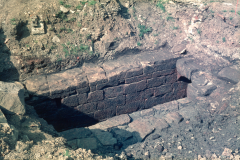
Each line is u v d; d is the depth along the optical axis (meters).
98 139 5.29
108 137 5.34
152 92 6.75
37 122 4.18
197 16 6.81
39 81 5.46
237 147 4.50
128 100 6.45
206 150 4.64
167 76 6.78
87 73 5.82
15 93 3.99
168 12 7.33
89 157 3.24
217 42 6.39
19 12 5.79
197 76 6.38
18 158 2.95
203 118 5.69
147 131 5.52
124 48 6.49
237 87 5.62
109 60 6.37
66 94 5.52
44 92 5.30
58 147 3.37
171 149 4.90
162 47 7.02
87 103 5.91
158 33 7.05
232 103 5.47
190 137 5.16
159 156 4.76
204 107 6.01
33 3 6.06
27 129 3.81
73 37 6.10
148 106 6.90
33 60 5.61
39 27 5.79
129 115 6.38
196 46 6.79
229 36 6.14
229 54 6.07
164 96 7.04
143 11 7.21
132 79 6.20
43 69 5.77
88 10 6.30
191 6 7.05
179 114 5.99
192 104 6.36
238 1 6.64
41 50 5.73
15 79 5.53
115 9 6.50
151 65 6.31
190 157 4.58
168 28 7.17
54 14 5.97
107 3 6.54
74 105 5.77
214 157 4.41
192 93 6.61
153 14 7.25
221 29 6.31
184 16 7.14
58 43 5.92
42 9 5.93
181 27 7.22
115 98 6.23
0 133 3.14
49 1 6.15
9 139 3.17
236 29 6.04
